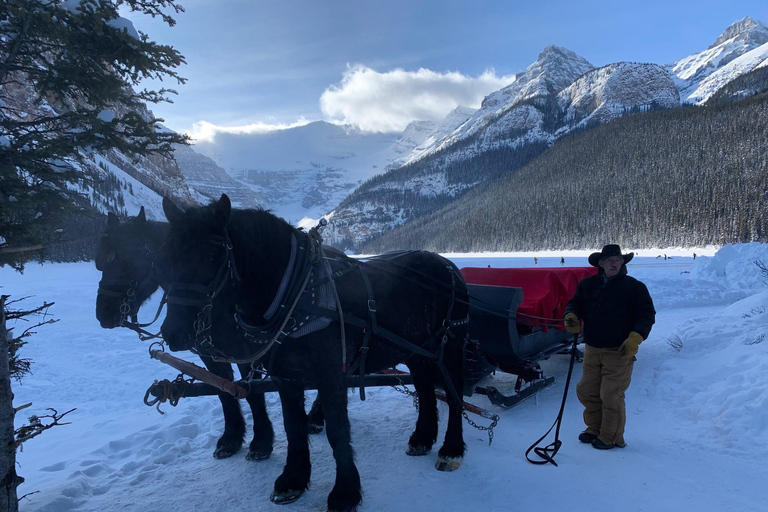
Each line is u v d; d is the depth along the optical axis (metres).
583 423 4.95
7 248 3.12
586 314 4.39
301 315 3.24
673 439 4.44
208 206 3.14
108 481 4.18
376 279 3.67
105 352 11.21
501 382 6.38
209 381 3.62
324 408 3.37
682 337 7.20
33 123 3.25
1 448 2.91
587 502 3.45
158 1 3.40
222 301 3.18
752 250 14.89
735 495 3.42
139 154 3.54
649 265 39.53
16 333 13.27
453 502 3.56
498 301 5.05
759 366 5.17
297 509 3.58
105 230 3.96
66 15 3.13
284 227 3.48
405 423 5.24
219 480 4.09
